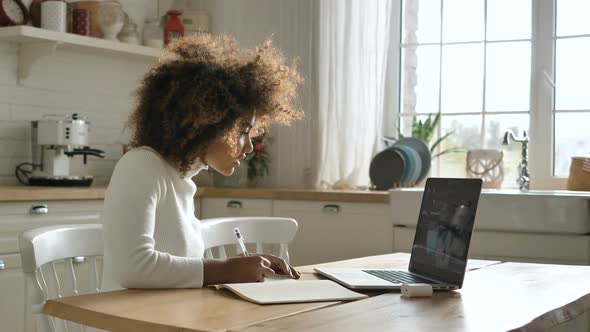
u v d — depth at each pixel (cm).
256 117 169
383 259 207
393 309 128
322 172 376
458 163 374
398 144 367
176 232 158
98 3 365
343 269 176
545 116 357
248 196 359
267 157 389
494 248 300
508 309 130
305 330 109
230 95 157
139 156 155
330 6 373
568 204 285
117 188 149
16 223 289
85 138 340
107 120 388
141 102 164
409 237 318
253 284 146
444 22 382
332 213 338
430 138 377
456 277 152
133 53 373
